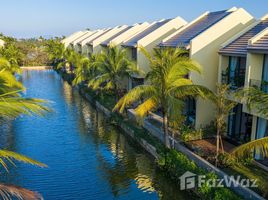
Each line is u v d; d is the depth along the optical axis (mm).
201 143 20688
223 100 17312
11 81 9289
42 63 82688
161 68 17844
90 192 16719
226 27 22469
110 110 31719
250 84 17656
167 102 18203
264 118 16594
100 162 20734
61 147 23578
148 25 42594
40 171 19141
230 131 21781
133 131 24969
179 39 26828
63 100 40656
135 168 19781
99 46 53531
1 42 78000
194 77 22469
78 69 46125
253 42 17422
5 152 7566
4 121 30344
